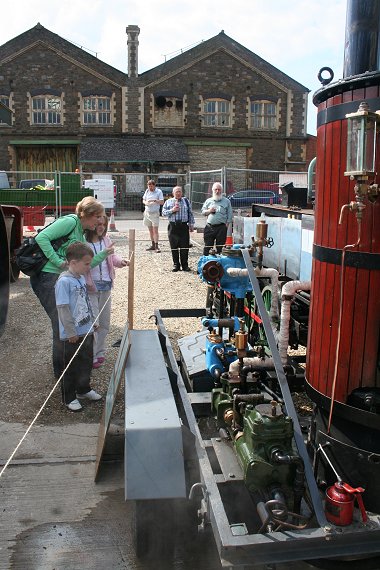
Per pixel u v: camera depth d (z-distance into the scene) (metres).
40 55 28.50
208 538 2.56
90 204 4.23
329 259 2.12
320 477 2.19
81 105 28.92
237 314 3.39
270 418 2.12
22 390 4.27
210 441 2.52
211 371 3.10
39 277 4.11
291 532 1.83
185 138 29.56
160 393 2.60
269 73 29.56
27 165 29.34
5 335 5.69
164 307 6.84
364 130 1.85
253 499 2.13
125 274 9.12
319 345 2.20
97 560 2.45
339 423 2.14
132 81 28.86
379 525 1.87
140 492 2.15
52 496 2.92
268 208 5.13
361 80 1.92
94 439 3.52
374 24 2.18
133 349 3.20
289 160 30.25
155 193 11.19
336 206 2.07
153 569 2.39
